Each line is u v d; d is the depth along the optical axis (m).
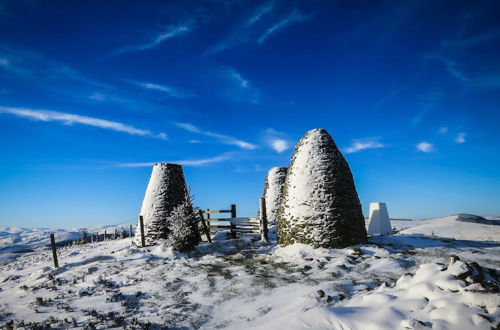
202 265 9.90
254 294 6.77
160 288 7.69
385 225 15.68
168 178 15.23
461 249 9.98
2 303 7.49
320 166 11.16
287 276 8.01
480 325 3.41
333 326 4.28
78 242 31.44
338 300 5.62
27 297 7.82
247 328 4.87
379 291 5.31
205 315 5.73
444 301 3.97
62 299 7.35
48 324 5.58
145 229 14.52
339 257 9.51
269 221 17.77
